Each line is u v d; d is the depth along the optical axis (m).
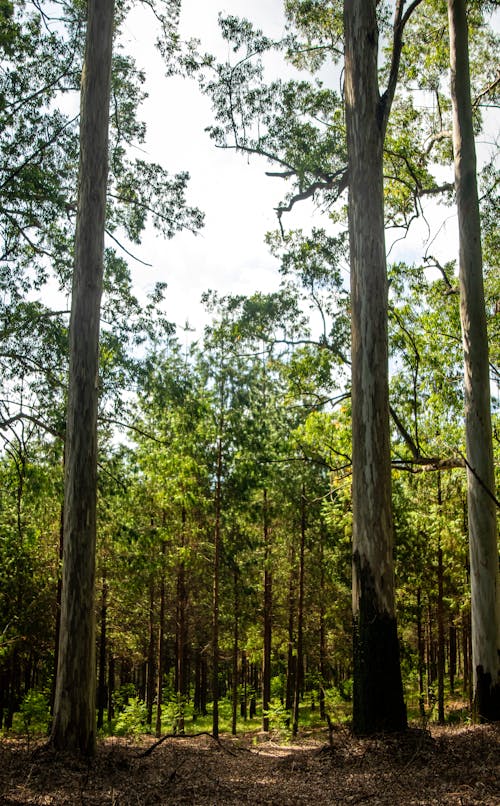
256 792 6.56
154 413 16.38
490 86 13.98
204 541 19.88
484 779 6.32
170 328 14.34
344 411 14.34
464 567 18.19
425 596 22.86
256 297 14.62
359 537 8.88
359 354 9.25
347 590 21.19
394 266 15.02
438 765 7.00
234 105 13.04
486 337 11.22
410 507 18.66
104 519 15.45
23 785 6.41
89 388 9.08
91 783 6.69
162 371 14.60
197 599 22.80
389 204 15.48
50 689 19.56
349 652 21.31
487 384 11.08
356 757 7.58
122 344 13.91
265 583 22.78
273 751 11.82
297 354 14.80
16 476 14.70
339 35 13.72
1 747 8.60
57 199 12.40
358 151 9.68
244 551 20.81
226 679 42.12
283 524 22.05
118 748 9.44
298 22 13.57
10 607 17.12
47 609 18.17
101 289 9.48
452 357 15.23
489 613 10.40
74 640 8.38
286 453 17.55
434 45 14.30
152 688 27.12
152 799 6.16
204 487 18.42
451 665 29.44
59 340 12.62
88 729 8.24
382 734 8.06
